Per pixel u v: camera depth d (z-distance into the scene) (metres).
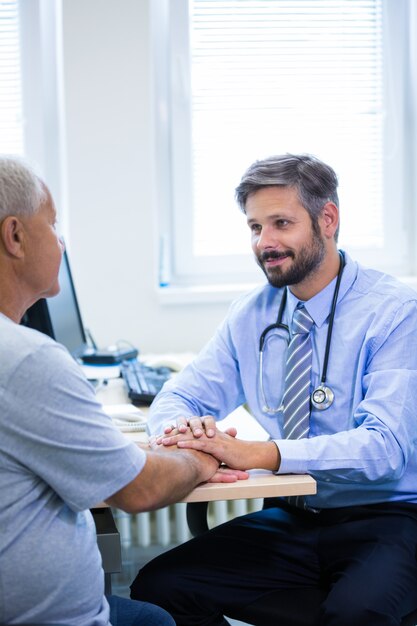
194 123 3.09
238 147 3.12
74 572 1.13
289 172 1.65
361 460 1.50
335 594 1.46
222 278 3.19
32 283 1.21
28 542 1.09
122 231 2.95
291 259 1.66
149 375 2.35
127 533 2.82
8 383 1.07
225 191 3.13
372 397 1.60
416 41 3.13
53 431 1.09
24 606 1.10
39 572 1.10
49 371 1.09
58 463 1.11
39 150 3.03
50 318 2.14
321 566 1.62
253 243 1.72
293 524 1.71
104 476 1.15
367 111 3.16
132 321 2.99
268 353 1.79
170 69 3.05
